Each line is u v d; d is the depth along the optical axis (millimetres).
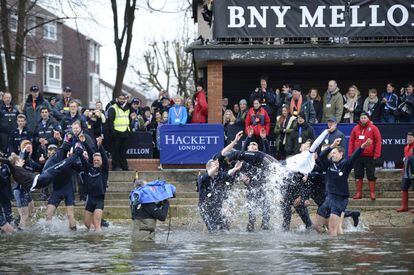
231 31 36438
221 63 36938
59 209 31672
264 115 34406
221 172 26375
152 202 23109
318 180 26375
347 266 17328
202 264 17859
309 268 17047
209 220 26281
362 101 38094
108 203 32750
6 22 54250
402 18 36312
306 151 26078
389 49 36250
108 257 19438
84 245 22453
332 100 34938
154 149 37500
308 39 36750
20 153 30516
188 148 35875
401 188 33031
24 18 55469
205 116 37000
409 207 31406
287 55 36344
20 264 18328
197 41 39188
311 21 36281
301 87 40562
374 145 31500
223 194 26312
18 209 29438
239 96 40750
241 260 18469
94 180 27250
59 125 33406
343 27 36312
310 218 29266
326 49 36281
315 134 34625
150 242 22859
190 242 22750
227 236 24562
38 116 34812
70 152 26469
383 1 36406
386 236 24141
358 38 36469
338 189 24797
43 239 24406
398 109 35281
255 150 26828
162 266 17609
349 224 27938
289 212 26391
